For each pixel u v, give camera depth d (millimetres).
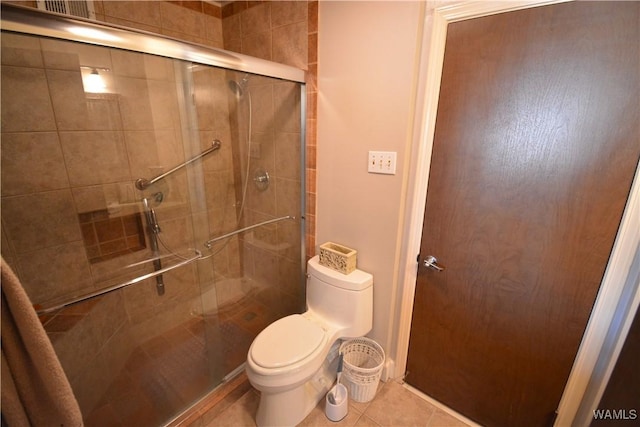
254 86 1569
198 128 1605
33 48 966
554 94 938
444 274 1329
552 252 1044
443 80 1149
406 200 1347
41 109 1142
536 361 1162
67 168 1253
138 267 1516
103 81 1261
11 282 583
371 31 1252
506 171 1078
